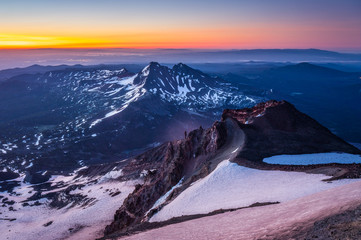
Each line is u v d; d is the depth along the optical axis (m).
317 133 82.12
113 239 47.66
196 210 45.69
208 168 68.69
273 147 70.00
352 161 57.62
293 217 23.55
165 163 110.81
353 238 15.26
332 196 25.58
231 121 94.81
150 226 49.50
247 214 31.92
